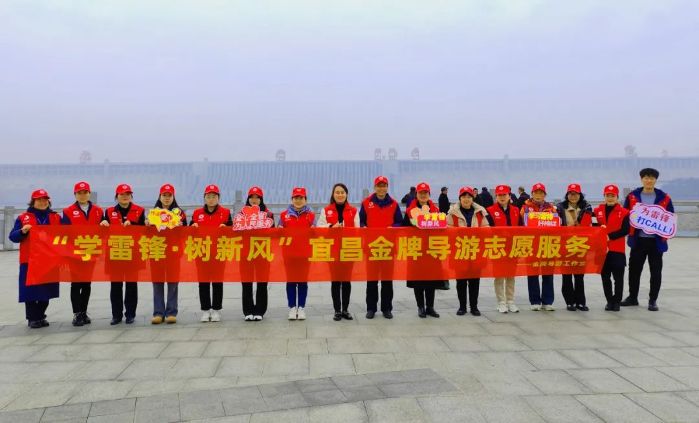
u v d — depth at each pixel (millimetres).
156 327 5688
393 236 6145
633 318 6070
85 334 5383
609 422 3164
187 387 3793
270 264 6004
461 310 6285
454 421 3170
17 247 14406
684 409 3352
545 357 4516
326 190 130625
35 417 3260
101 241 5809
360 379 3949
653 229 6328
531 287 6531
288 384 3840
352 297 7688
